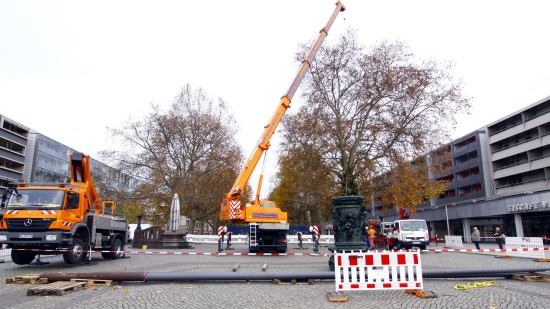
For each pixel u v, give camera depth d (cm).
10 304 790
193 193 4247
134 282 1075
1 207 1383
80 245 1489
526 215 4991
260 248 2194
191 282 1076
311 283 1038
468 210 5809
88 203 1603
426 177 3544
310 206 5028
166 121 4122
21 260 1498
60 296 873
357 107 3500
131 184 4081
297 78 2512
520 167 5569
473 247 3441
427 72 3353
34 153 7244
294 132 4062
